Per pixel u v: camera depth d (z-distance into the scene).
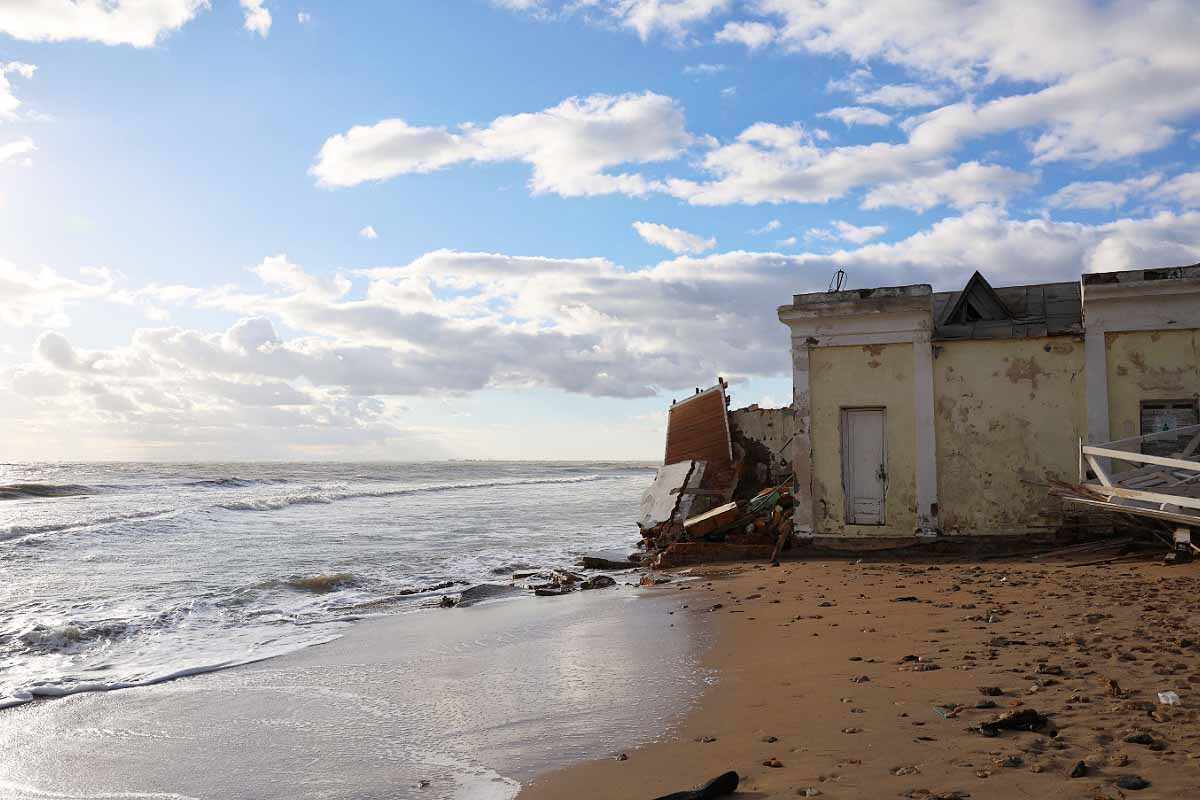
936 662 6.73
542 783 4.93
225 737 6.56
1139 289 13.89
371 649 9.85
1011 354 14.76
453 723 6.47
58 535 20.81
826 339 15.76
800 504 15.83
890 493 15.30
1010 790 4.04
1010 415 14.71
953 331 16.61
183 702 7.70
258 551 19.33
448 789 5.04
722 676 7.09
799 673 6.84
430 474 80.50
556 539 22.69
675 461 21.83
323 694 7.78
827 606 9.99
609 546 21.02
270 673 8.80
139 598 13.29
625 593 12.92
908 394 15.29
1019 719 4.97
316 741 6.31
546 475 83.44
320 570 16.50
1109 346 14.23
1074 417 14.37
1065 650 6.80
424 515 29.94
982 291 17.34
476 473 86.56
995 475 14.74
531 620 11.07
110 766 5.96
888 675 6.48
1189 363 13.80
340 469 94.00
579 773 5.04
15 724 7.09
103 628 11.09
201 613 12.34
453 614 12.09
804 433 15.88
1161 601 8.59
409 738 6.19
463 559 18.45
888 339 15.40
